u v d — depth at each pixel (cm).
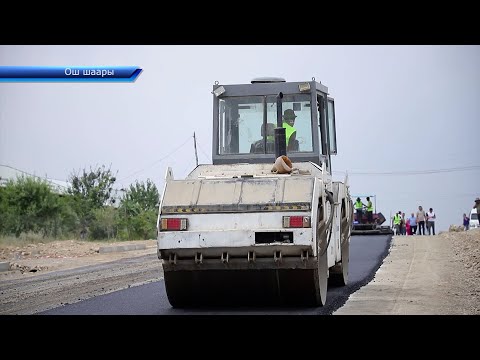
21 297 3025
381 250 5003
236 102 2819
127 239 7925
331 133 3055
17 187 7181
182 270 2395
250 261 2316
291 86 2797
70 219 7481
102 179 8794
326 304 2506
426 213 9356
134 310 2497
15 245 6038
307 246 2269
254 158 2772
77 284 3444
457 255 4431
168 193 2400
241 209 2328
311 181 2344
